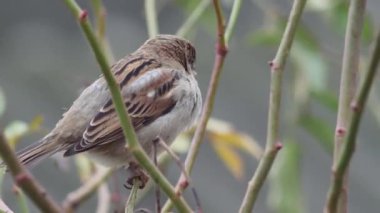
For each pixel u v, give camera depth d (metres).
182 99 9.45
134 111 9.18
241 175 10.48
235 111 19.12
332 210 6.16
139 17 20.95
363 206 17.77
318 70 10.33
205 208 17.72
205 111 7.29
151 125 9.23
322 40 16.88
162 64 9.60
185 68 9.87
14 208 14.80
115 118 8.98
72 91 19.12
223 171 18.00
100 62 5.77
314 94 10.44
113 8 20.95
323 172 17.78
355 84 6.71
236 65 19.39
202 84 18.72
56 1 21.09
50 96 19.06
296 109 10.46
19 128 9.52
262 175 6.57
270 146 6.58
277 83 6.65
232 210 17.81
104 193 9.52
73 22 21.33
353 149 5.94
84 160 10.12
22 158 8.88
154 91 9.28
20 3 21.03
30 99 18.89
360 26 6.72
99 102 9.09
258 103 19.22
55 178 16.73
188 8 11.13
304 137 17.62
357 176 17.88
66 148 8.98
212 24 11.07
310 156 17.73
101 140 8.93
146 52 9.70
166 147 6.44
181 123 9.50
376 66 5.57
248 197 6.58
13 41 20.50
